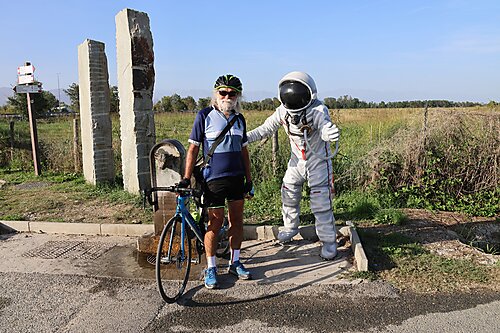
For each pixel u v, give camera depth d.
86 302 3.69
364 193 7.19
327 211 4.70
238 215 4.12
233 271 4.25
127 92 7.45
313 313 3.45
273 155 7.96
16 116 27.12
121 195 7.55
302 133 4.61
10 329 3.26
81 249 5.06
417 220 6.09
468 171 6.96
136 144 7.42
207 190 3.91
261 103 24.08
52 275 4.28
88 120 8.39
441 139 7.22
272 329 3.22
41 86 9.91
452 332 3.14
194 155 3.92
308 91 4.42
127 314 3.47
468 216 6.47
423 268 4.28
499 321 3.28
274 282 4.07
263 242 5.27
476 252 4.75
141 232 5.54
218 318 3.40
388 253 4.68
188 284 4.04
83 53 8.33
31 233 5.76
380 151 7.38
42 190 8.24
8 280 4.16
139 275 4.26
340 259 4.64
